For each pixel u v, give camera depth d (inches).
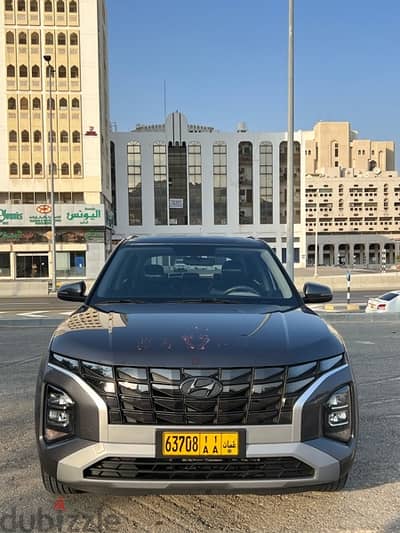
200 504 132.9
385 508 131.5
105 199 2282.2
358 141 5398.6
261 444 110.2
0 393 244.7
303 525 123.0
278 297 165.9
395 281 1284.4
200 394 109.2
